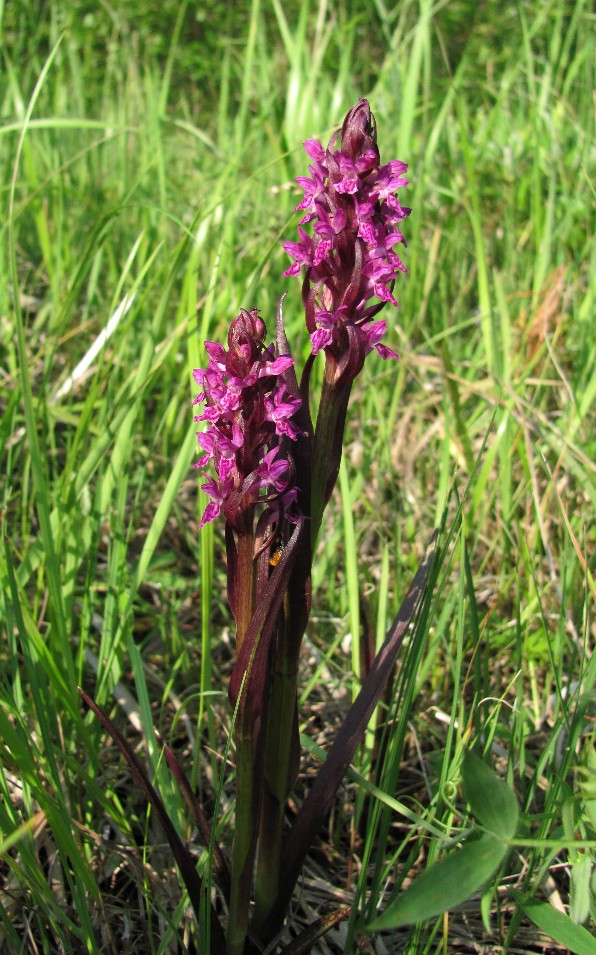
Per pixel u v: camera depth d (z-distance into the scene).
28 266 0.75
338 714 0.46
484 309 0.55
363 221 0.23
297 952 0.30
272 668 0.27
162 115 0.71
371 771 0.41
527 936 0.34
